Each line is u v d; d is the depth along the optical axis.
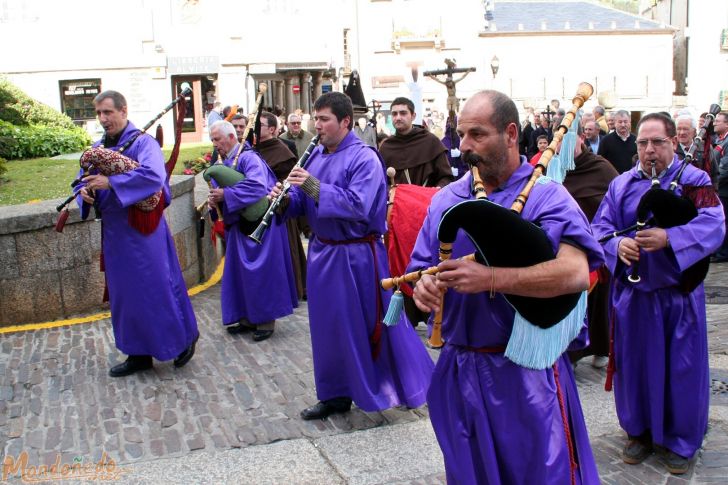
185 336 5.31
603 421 4.36
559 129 2.60
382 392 4.40
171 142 23.44
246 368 5.39
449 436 2.64
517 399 2.47
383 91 31.00
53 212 6.46
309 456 3.95
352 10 30.72
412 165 6.53
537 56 32.44
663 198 3.54
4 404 4.71
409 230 5.72
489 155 2.46
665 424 3.77
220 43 23.30
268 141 7.58
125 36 23.14
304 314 6.98
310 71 24.27
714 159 8.52
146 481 3.70
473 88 31.94
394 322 2.62
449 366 2.63
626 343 3.79
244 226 6.08
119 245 5.07
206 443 4.13
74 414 4.55
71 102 23.62
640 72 33.09
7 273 6.31
